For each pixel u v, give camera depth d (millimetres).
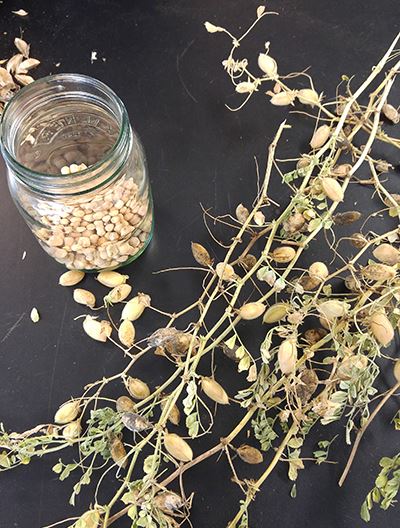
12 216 386
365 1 418
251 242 359
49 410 357
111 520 322
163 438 318
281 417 320
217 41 414
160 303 369
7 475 347
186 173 390
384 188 379
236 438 349
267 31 415
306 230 366
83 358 363
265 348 313
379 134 367
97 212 336
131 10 420
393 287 327
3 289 374
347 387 306
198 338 335
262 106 401
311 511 340
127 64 411
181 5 420
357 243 350
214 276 348
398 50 407
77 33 417
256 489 318
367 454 346
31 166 358
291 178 347
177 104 403
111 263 365
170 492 312
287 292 359
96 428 329
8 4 421
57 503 344
